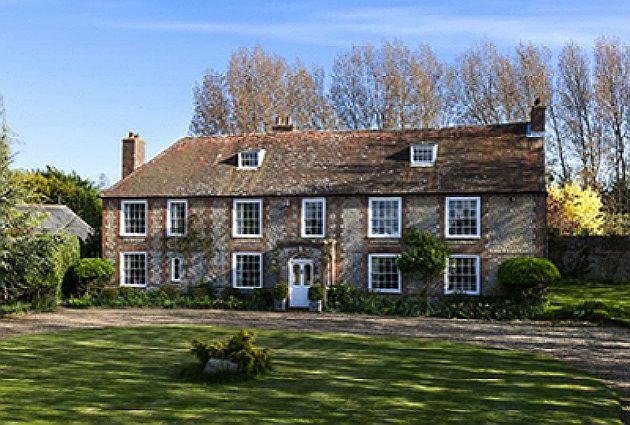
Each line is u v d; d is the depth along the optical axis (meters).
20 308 28.33
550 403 12.84
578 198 39.50
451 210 29.28
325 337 21.36
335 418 11.77
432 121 49.41
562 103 48.47
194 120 53.00
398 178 30.36
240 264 31.73
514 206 28.53
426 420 11.67
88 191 54.28
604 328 23.83
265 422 11.52
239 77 52.19
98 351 18.67
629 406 12.78
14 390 13.88
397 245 29.69
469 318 26.72
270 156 33.59
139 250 32.97
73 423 11.46
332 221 30.55
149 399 13.09
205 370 14.80
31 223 27.56
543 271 26.36
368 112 50.75
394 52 50.22
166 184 33.09
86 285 32.25
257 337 21.31
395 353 18.33
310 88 52.28
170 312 29.02
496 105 49.00
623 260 33.31
